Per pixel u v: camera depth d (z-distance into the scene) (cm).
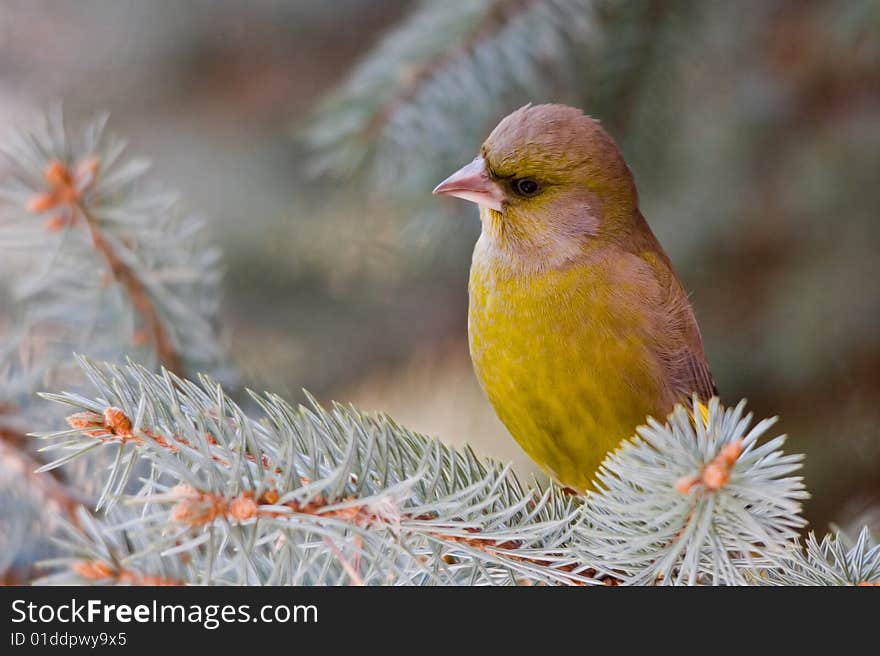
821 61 258
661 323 249
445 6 252
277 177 261
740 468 241
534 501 245
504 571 244
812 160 258
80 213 248
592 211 249
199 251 250
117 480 247
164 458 241
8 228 248
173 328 249
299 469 243
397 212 256
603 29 253
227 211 260
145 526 243
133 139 263
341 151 252
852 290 257
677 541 242
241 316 260
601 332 249
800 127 258
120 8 264
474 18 252
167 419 242
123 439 242
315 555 242
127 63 264
